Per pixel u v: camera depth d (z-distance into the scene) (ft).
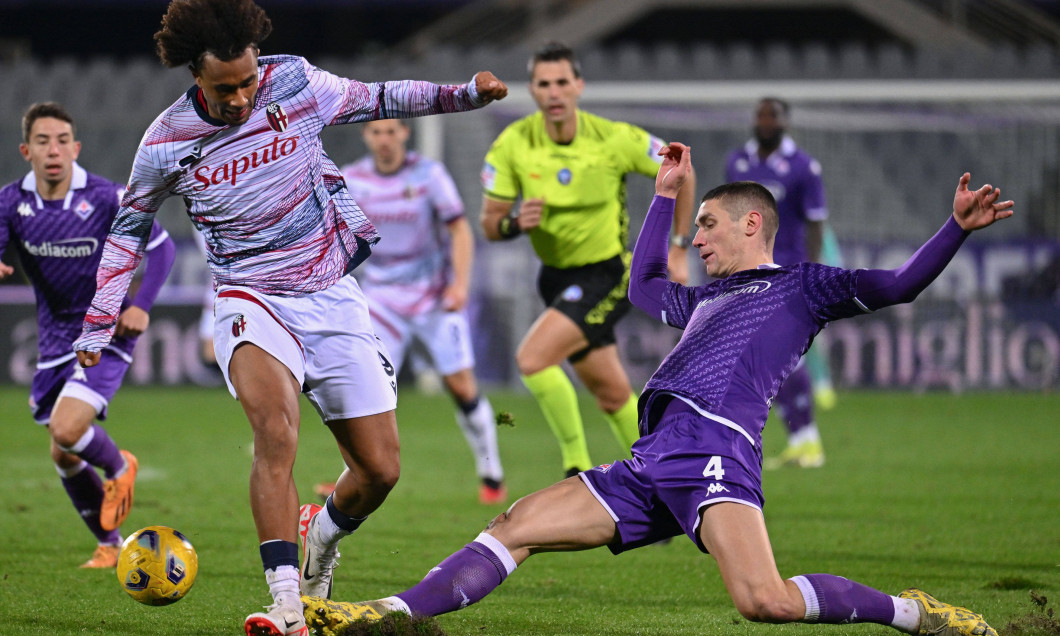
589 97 175.83
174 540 42.98
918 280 38.68
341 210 43.91
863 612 38.40
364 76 183.52
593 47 222.89
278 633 36.37
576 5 222.07
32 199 58.44
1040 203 172.04
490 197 72.90
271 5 218.18
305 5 218.18
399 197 87.45
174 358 163.73
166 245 59.52
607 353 70.03
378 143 86.74
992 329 161.07
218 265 42.73
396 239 87.66
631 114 175.94
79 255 59.06
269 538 38.47
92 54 260.01
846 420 129.90
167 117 40.40
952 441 111.65
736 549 37.40
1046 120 173.27
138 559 42.34
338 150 168.86
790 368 41.04
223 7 37.91
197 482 87.66
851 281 40.11
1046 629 43.47
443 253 89.56
